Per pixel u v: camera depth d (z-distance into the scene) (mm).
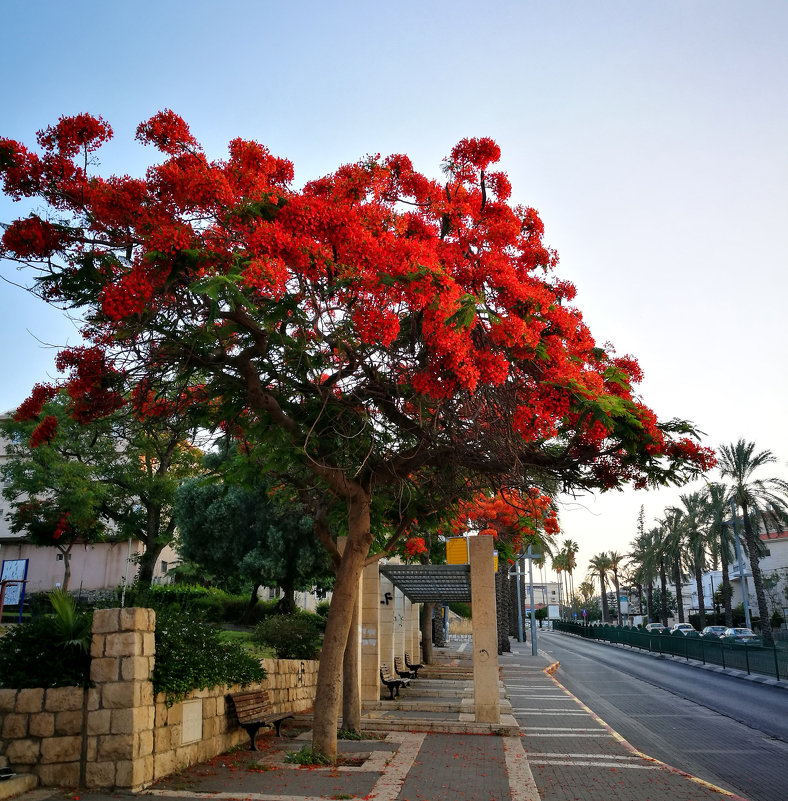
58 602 8945
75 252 7418
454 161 10031
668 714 17797
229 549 32312
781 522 41562
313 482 12094
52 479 25391
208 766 9688
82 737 8227
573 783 9094
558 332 9023
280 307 7531
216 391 9133
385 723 13391
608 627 66250
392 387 9094
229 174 7996
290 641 17703
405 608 25516
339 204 8016
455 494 11727
